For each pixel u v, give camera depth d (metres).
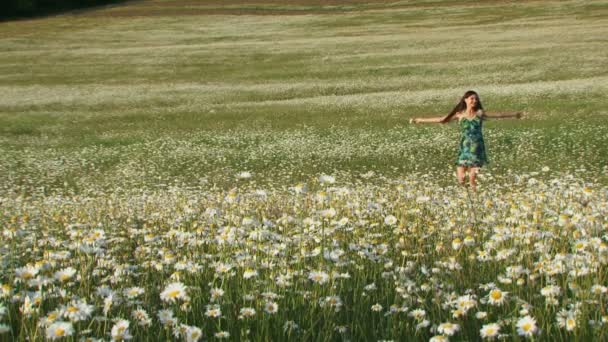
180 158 18.22
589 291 3.05
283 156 17.72
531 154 15.92
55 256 4.16
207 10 74.38
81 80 36.94
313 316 3.31
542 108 21.75
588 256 3.42
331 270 3.90
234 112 25.67
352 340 3.00
